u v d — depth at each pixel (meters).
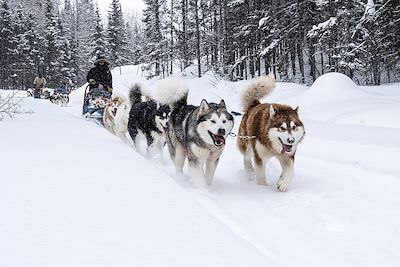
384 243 4.00
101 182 4.54
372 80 27.50
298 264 3.60
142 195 4.14
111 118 10.49
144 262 2.62
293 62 31.89
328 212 4.90
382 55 21.78
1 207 3.52
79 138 7.78
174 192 4.30
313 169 7.04
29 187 4.17
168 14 41.84
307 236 4.23
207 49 39.28
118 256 2.69
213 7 37.31
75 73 58.25
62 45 55.25
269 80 7.11
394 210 4.85
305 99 16.00
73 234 3.01
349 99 14.62
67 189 4.18
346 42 22.80
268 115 6.05
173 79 7.00
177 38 42.28
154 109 8.01
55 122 10.41
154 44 42.19
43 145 6.70
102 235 3.04
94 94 12.26
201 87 28.11
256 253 2.97
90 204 3.74
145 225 3.31
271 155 6.17
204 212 3.75
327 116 12.81
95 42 57.03
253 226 4.54
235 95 20.81
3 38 54.31
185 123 6.43
